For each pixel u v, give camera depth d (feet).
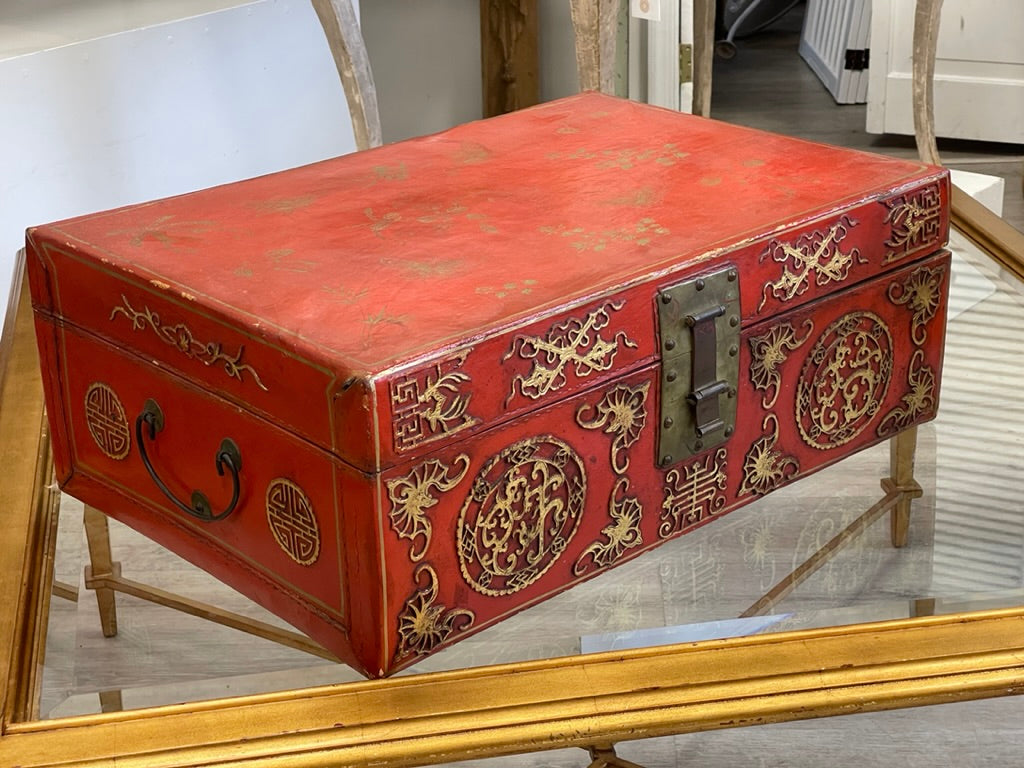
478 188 3.00
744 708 2.17
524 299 2.36
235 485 2.44
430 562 2.28
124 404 2.69
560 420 2.42
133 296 2.53
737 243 2.62
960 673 2.24
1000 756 4.21
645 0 6.14
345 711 2.16
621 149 3.25
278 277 2.49
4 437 3.03
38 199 5.48
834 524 2.84
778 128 10.23
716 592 2.56
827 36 11.47
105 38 5.55
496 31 8.14
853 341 2.95
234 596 2.59
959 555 2.69
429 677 2.24
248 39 6.21
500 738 2.11
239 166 6.38
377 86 8.64
